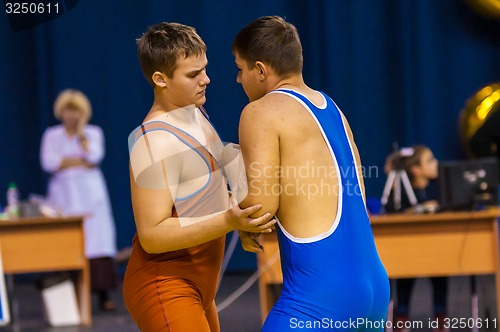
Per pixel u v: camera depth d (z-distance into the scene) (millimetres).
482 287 13000
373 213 11258
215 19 16344
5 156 17109
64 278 12586
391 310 10500
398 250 10422
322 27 16578
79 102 14531
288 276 5305
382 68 16719
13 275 17359
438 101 16828
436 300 11016
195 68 5531
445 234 10414
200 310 5555
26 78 17031
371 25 16688
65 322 12500
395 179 11516
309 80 16625
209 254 5648
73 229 12391
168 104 5582
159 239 5344
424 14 16703
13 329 12273
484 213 10320
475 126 16375
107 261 13898
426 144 16750
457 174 10641
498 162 10898
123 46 16812
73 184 14352
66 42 16812
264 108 5273
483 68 16828
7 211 13086
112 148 16969
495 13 16516
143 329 5621
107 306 13656
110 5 16750
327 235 5203
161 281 5500
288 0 16500
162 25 5652
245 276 16672
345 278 5172
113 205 17016
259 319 11836
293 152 5230
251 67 5516
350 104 16703
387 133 16781
